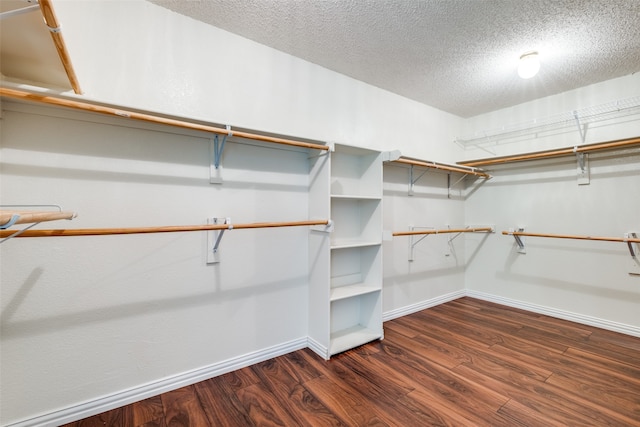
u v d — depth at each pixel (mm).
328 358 2059
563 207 2857
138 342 1612
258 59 2039
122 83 1572
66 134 1436
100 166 1515
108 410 1522
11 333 1330
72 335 1451
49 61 1161
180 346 1734
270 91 2086
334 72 2445
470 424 1437
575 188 2783
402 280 2975
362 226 2561
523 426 1425
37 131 1375
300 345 2227
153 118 1374
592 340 2369
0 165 1307
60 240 1426
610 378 1825
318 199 2133
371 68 2406
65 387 1435
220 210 1870
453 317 2900
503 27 1876
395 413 1513
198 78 1800
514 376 1849
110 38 1545
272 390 1704
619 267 2553
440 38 1996
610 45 2062
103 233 1234
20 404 1347
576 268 2785
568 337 2428
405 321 2795
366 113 2660
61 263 1429
